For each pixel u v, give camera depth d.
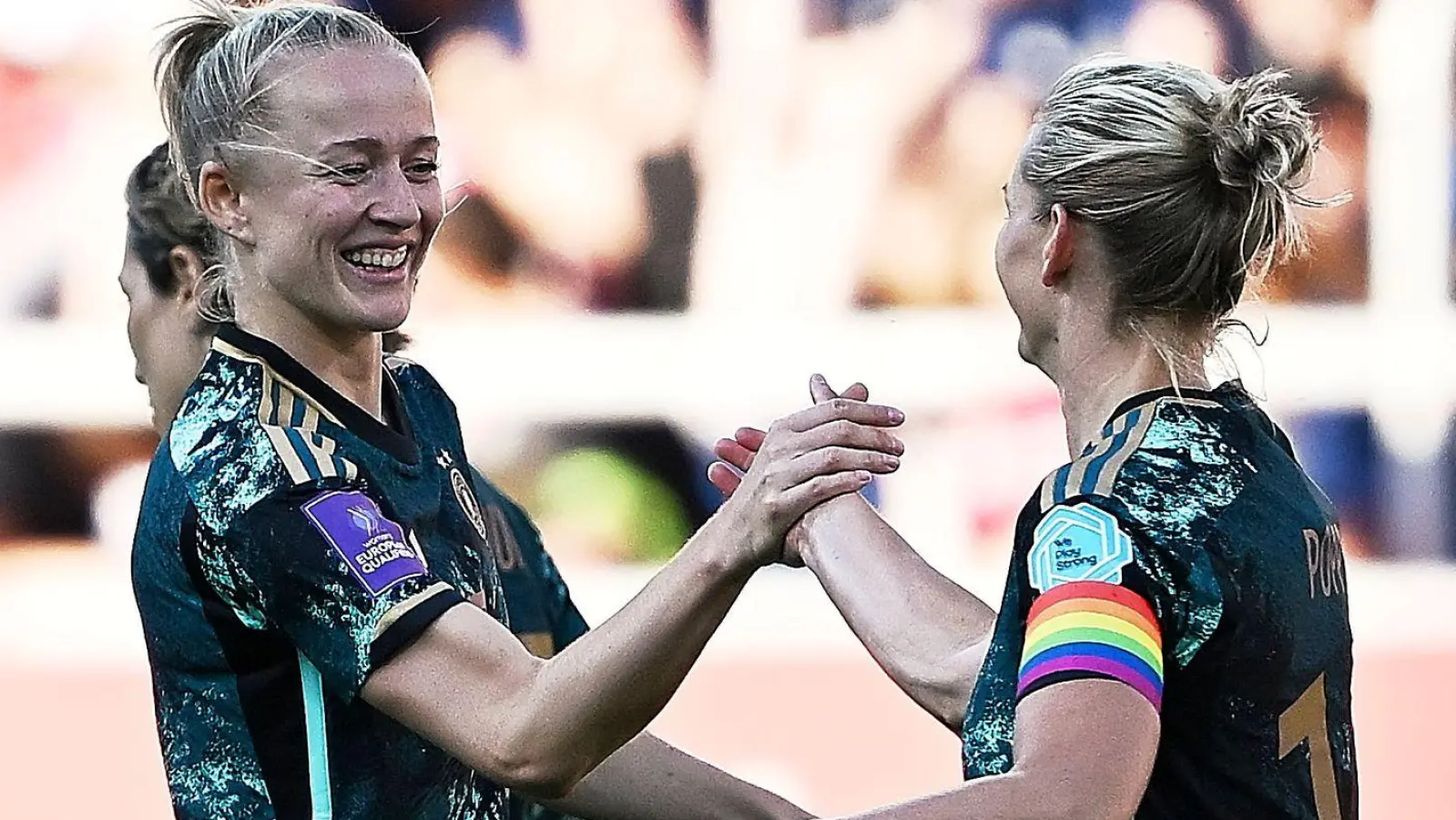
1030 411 22.05
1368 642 20.59
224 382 8.41
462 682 7.97
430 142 8.51
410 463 8.62
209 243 10.27
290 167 8.23
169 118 8.66
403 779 8.38
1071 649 7.20
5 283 21.97
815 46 22.23
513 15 22.19
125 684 20.00
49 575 21.52
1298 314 22.02
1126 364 8.09
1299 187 8.23
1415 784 18.81
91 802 18.62
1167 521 7.50
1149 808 7.50
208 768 8.33
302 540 7.97
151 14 22.17
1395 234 22.00
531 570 11.36
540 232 22.22
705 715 19.53
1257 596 7.51
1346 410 22.02
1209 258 7.92
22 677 20.03
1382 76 22.05
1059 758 6.96
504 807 9.35
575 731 7.95
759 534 8.70
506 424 22.14
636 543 21.98
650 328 22.19
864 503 10.30
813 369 22.23
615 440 22.17
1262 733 7.55
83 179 22.09
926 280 22.20
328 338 8.53
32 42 22.02
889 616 9.80
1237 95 7.96
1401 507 21.92
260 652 8.25
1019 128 22.12
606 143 22.23
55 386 21.97
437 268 22.14
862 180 22.22
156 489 8.41
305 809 8.23
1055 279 8.14
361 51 8.41
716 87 22.25
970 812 6.91
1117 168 7.89
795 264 22.28
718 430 22.20
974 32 22.14
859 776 18.89
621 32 22.20
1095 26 22.03
